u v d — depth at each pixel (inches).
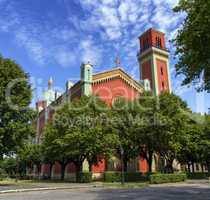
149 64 2901.1
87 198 728.3
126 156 1769.2
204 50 596.4
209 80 652.1
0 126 1278.3
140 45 3097.9
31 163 3166.8
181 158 2113.7
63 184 1440.7
